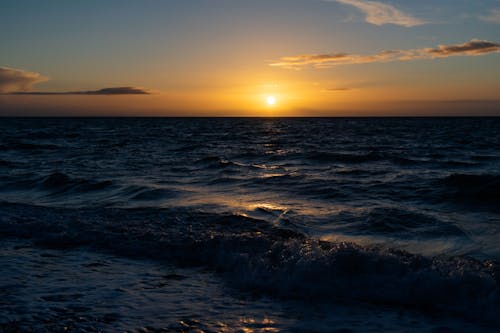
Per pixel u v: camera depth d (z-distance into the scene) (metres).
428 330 4.33
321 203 11.55
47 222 8.84
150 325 4.43
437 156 25.80
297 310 4.87
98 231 8.14
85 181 14.77
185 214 9.73
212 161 21.59
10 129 77.81
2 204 10.89
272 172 18.23
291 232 8.31
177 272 6.24
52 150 30.70
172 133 63.28
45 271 6.16
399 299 5.08
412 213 9.86
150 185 14.43
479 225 8.95
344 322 4.55
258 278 5.79
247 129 83.56
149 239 7.61
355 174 17.45
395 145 36.81
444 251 7.17
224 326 4.44
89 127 93.25
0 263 6.48
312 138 49.72
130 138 48.44
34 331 4.21
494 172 18.19
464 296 4.98
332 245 6.90
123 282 5.77
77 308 4.83
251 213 10.14
